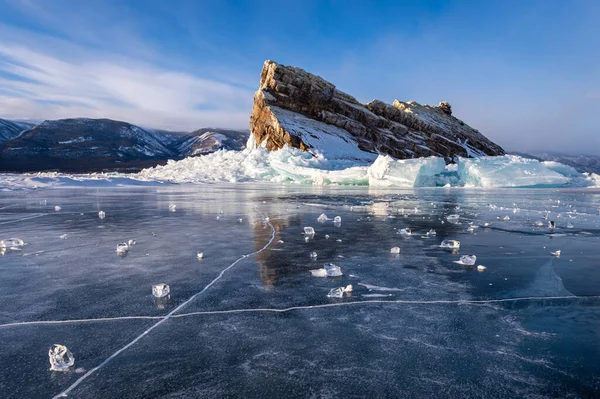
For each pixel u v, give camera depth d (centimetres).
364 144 4481
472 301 298
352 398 168
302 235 600
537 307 286
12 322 253
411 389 176
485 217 871
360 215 894
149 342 224
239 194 1595
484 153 5769
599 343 226
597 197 1603
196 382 182
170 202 1181
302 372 191
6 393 173
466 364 200
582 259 446
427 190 2186
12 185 1830
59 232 620
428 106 6325
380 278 360
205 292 314
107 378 186
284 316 264
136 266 400
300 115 4500
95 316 263
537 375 189
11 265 404
